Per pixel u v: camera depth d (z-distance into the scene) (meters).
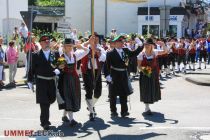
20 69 25.38
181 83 19.56
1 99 14.70
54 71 9.52
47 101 9.53
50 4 56.81
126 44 17.86
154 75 11.32
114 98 11.33
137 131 9.61
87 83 10.79
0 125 10.25
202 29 58.06
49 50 9.61
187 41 26.47
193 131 9.60
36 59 9.52
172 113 11.79
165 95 15.54
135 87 18.17
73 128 9.91
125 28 48.53
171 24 46.47
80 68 10.95
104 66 11.23
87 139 8.88
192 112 11.95
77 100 9.84
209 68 28.11
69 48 9.80
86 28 49.66
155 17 45.72
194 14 56.03
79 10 49.72
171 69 25.80
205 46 27.61
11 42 18.53
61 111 12.10
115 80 11.12
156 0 47.50
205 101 14.05
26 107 12.98
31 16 18.45
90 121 10.72
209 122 10.59
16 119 11.01
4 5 39.16
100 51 11.18
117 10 48.50
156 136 9.12
